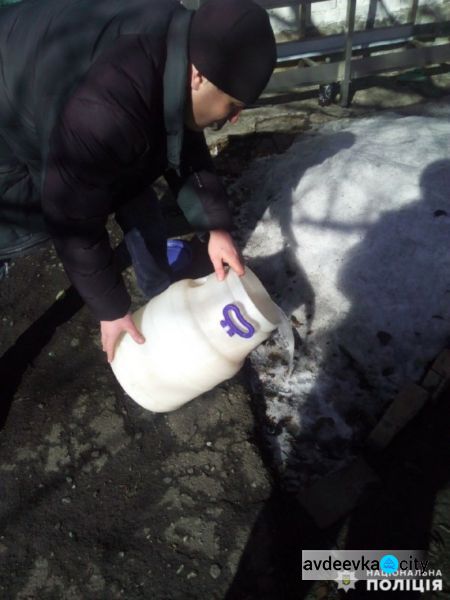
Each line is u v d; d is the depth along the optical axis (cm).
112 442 218
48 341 255
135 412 226
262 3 328
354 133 313
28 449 219
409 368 232
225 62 118
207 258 284
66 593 183
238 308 158
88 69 126
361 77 389
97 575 186
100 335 255
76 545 193
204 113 135
